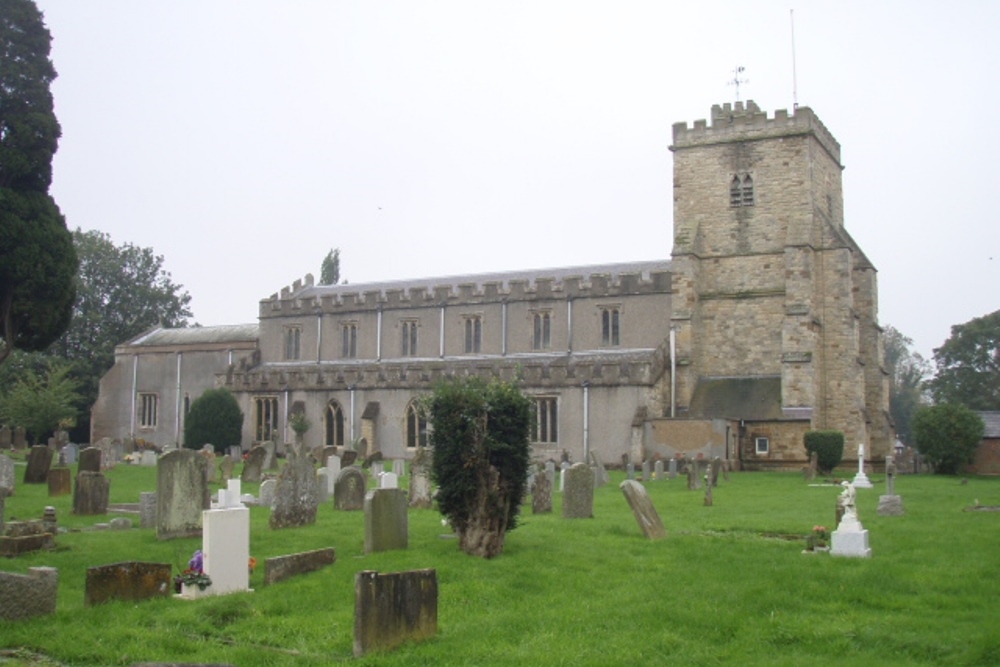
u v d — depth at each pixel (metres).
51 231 44.66
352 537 21.02
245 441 66.19
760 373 57.41
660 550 19.56
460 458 18.84
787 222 57.56
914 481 43.84
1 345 52.19
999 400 89.00
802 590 15.72
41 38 45.62
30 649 12.59
